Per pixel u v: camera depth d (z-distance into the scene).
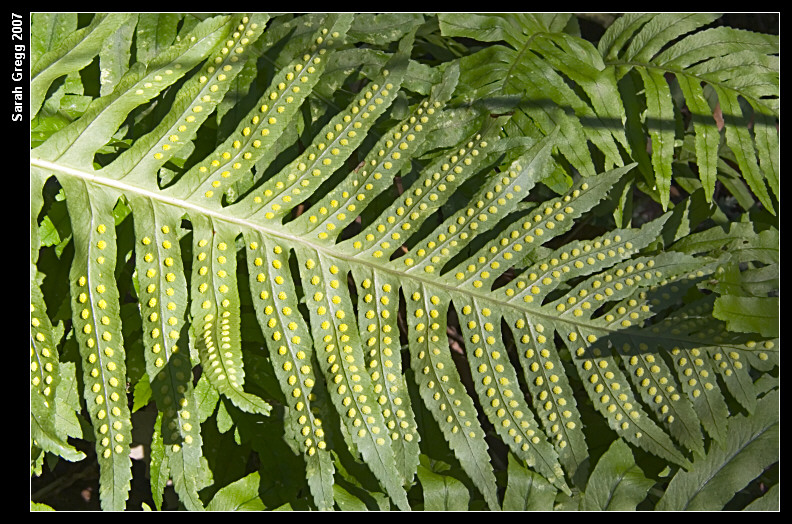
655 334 0.83
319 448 0.81
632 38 0.90
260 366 0.86
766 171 0.87
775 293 0.92
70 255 0.84
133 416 0.89
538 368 0.82
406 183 0.86
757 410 0.83
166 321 0.81
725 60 0.88
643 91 0.90
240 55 0.83
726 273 0.85
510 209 0.83
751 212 0.91
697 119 0.87
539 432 0.82
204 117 0.83
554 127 0.85
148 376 0.82
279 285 0.82
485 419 0.92
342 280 0.82
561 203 0.83
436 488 0.83
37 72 0.83
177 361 0.81
